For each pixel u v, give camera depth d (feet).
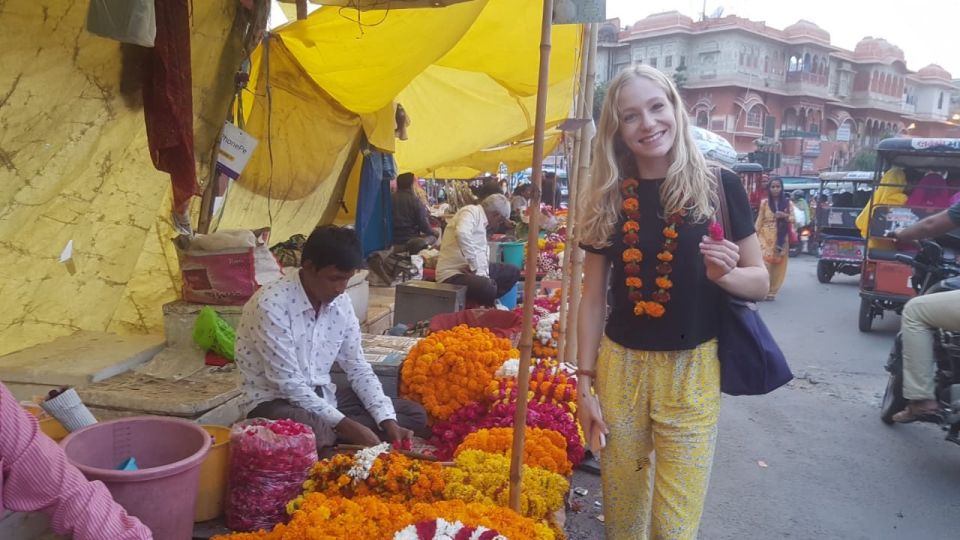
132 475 7.80
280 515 9.62
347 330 11.85
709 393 8.29
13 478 5.61
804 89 175.32
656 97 7.98
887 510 14.47
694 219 8.05
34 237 12.99
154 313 16.81
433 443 13.33
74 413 9.11
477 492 9.32
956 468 16.71
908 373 17.43
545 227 40.78
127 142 13.69
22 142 11.60
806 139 172.55
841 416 20.39
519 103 30.14
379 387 12.16
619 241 8.41
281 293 10.97
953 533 13.57
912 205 31.19
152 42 10.03
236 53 15.48
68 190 13.17
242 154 16.31
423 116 32.65
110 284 15.06
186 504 8.40
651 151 7.99
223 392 12.12
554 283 30.09
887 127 208.95
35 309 13.74
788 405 21.33
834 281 49.47
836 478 16.01
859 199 48.19
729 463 16.70
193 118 15.15
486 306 25.21
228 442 9.96
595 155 8.45
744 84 163.22
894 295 30.76
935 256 22.39
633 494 8.91
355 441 10.90
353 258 10.75
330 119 23.61
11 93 10.98
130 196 14.53
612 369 8.55
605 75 174.29
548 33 7.81
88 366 12.51
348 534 7.89
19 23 10.58
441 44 18.51
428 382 14.10
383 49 18.86
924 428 19.44
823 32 177.37
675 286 8.13
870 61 195.52
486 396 13.74
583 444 12.77
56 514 5.83
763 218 41.01
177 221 14.69
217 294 14.26
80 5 11.12
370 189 29.35
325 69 19.89
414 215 35.19
